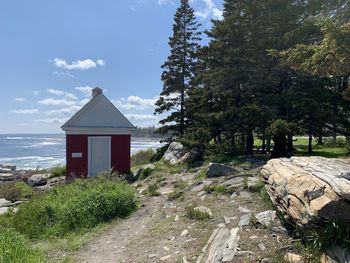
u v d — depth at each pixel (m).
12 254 6.35
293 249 5.39
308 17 14.34
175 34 23.97
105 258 6.49
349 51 5.30
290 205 5.66
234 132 16.80
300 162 6.65
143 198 10.98
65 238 7.92
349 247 4.54
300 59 6.21
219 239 6.16
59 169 21.80
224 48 16.72
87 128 18.83
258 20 15.34
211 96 18.75
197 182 10.91
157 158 22.91
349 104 13.64
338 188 4.67
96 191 9.80
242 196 8.56
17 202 13.26
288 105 13.68
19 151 75.31
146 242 6.96
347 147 18.84
